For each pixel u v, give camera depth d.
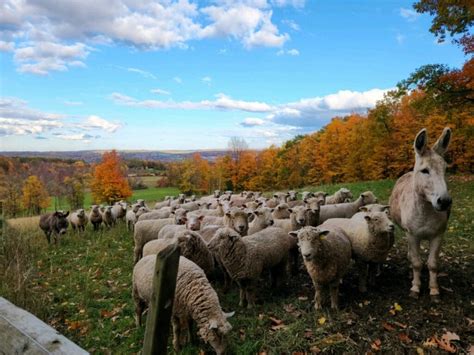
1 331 2.44
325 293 6.44
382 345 4.57
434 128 23.58
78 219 16.20
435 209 5.07
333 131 37.56
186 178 51.84
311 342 4.80
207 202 15.62
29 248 11.21
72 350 2.10
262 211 8.94
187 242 6.64
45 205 28.44
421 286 6.17
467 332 4.66
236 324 5.57
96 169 38.97
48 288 8.02
